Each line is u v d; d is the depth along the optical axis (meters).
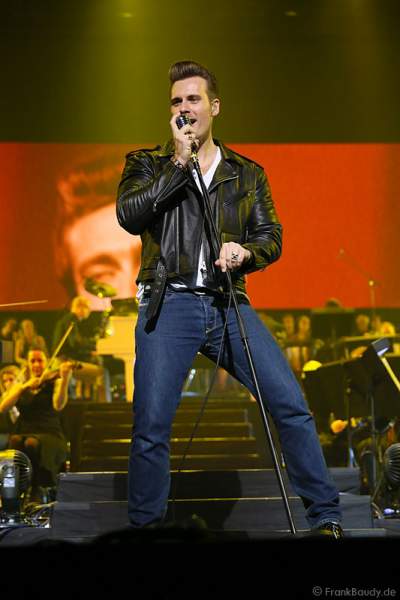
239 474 8.57
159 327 6.77
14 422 13.62
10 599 3.99
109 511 8.08
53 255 25.78
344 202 26.33
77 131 26.28
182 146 6.65
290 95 26.64
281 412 6.79
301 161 26.45
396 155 26.39
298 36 25.78
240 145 26.42
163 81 26.28
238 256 6.54
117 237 25.94
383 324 23.36
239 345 6.85
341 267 26.19
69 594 3.99
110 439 14.57
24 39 25.97
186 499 8.34
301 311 26.09
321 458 6.80
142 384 6.70
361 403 12.09
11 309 25.50
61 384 13.76
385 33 25.55
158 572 4.01
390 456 9.62
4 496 8.61
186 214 6.91
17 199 25.91
